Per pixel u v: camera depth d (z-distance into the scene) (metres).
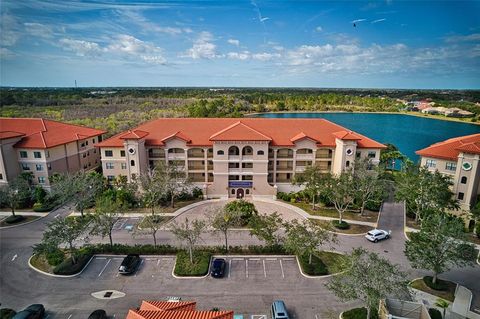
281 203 63.88
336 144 66.06
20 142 64.81
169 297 35.69
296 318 32.59
